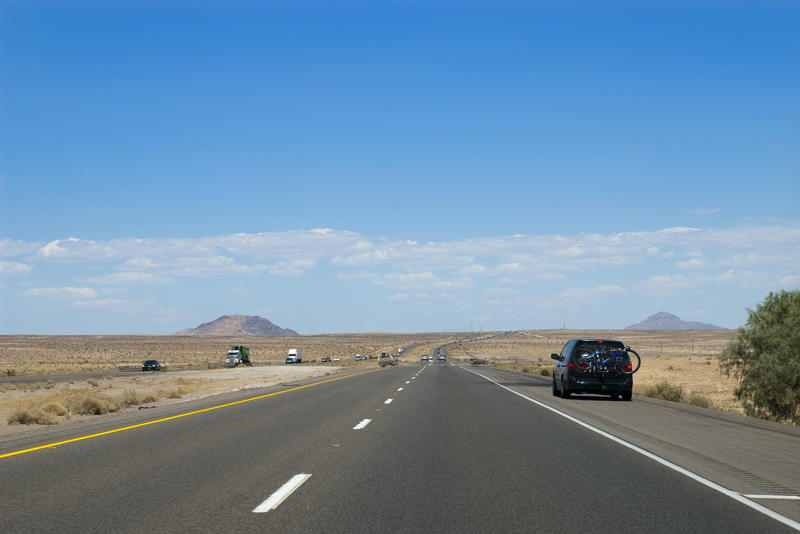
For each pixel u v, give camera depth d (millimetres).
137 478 9812
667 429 16516
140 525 7160
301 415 19609
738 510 8000
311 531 6957
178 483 9445
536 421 18172
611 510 7949
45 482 9516
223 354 162500
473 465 11055
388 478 9883
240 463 11164
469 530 7027
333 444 13477
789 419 26750
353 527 7121
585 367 26219
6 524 7188
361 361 131625
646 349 170250
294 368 79375
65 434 15180
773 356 26953
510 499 8508
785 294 28547
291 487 9180
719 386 46656
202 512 7746
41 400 30453
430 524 7258
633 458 11875
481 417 19156
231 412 20609
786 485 9586
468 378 47625
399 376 51562
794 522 7469
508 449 12891
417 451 12570
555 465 11094
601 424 17500
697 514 7785
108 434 15125
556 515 7688
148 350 179500
